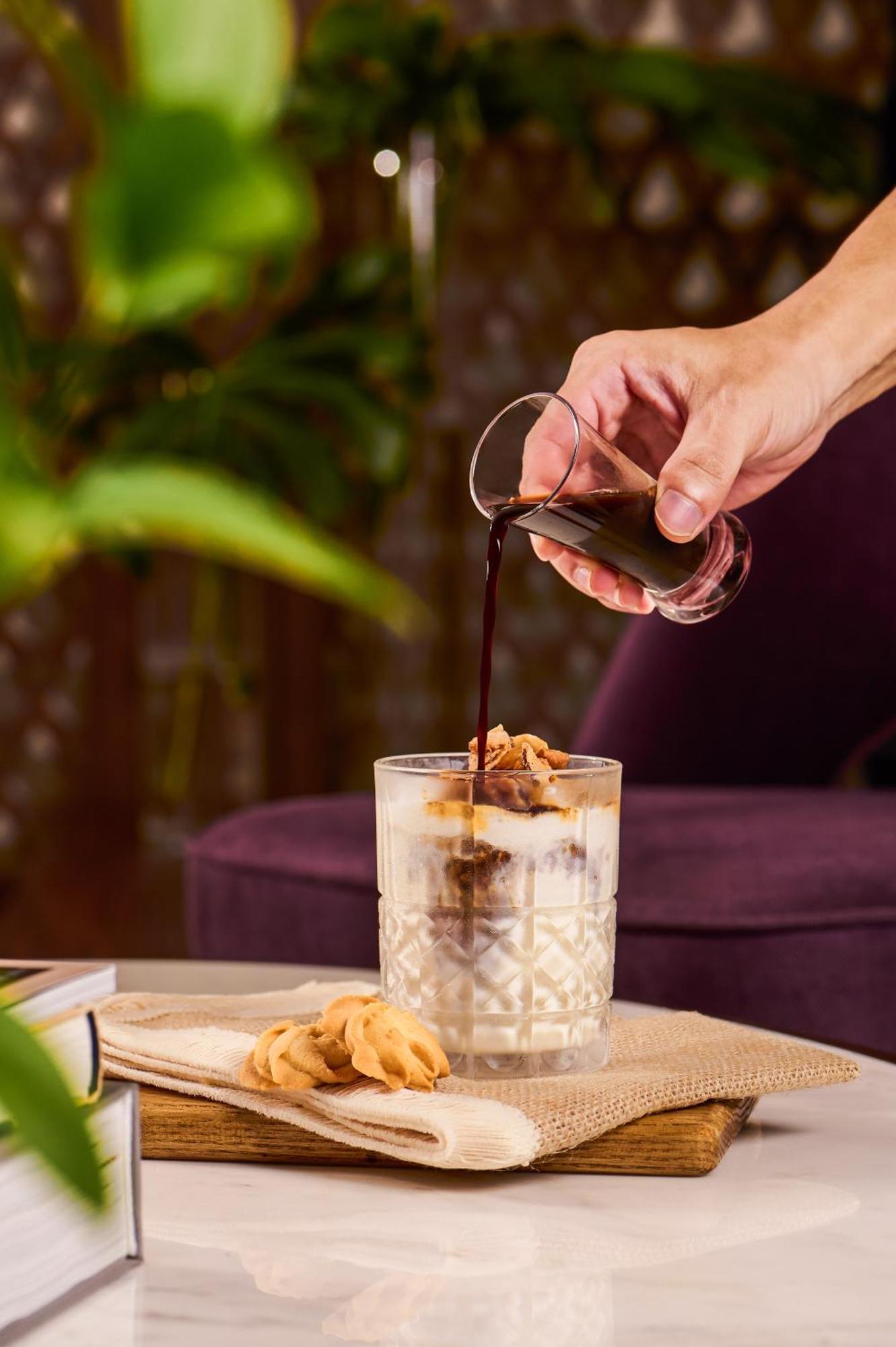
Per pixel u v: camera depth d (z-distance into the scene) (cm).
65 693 478
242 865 163
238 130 36
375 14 353
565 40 355
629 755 204
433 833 100
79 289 38
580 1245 89
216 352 405
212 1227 91
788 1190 94
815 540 202
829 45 446
